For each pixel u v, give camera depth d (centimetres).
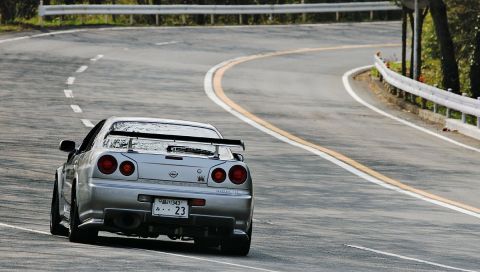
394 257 4488
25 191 5966
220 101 11644
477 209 6303
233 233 4178
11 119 9225
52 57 14238
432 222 5741
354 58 17475
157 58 15238
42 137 8344
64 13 18988
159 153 4188
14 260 3625
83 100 10819
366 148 8931
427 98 11438
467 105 10375
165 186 4134
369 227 5447
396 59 17850
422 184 7244
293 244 4728
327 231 5231
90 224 4119
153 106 10775
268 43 18588
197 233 4178
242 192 4188
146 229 4141
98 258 3784
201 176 4166
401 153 8762
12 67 12950
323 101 12400
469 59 15662
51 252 3884
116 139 4309
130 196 4097
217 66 14975
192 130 4441
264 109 11281
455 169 8038
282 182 6975
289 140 9138
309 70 15475
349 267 4059
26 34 16788
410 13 14562
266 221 5462
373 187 6994
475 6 15162
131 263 3697
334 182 7119
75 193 4262
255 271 3709
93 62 14125
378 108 12119
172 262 3816
